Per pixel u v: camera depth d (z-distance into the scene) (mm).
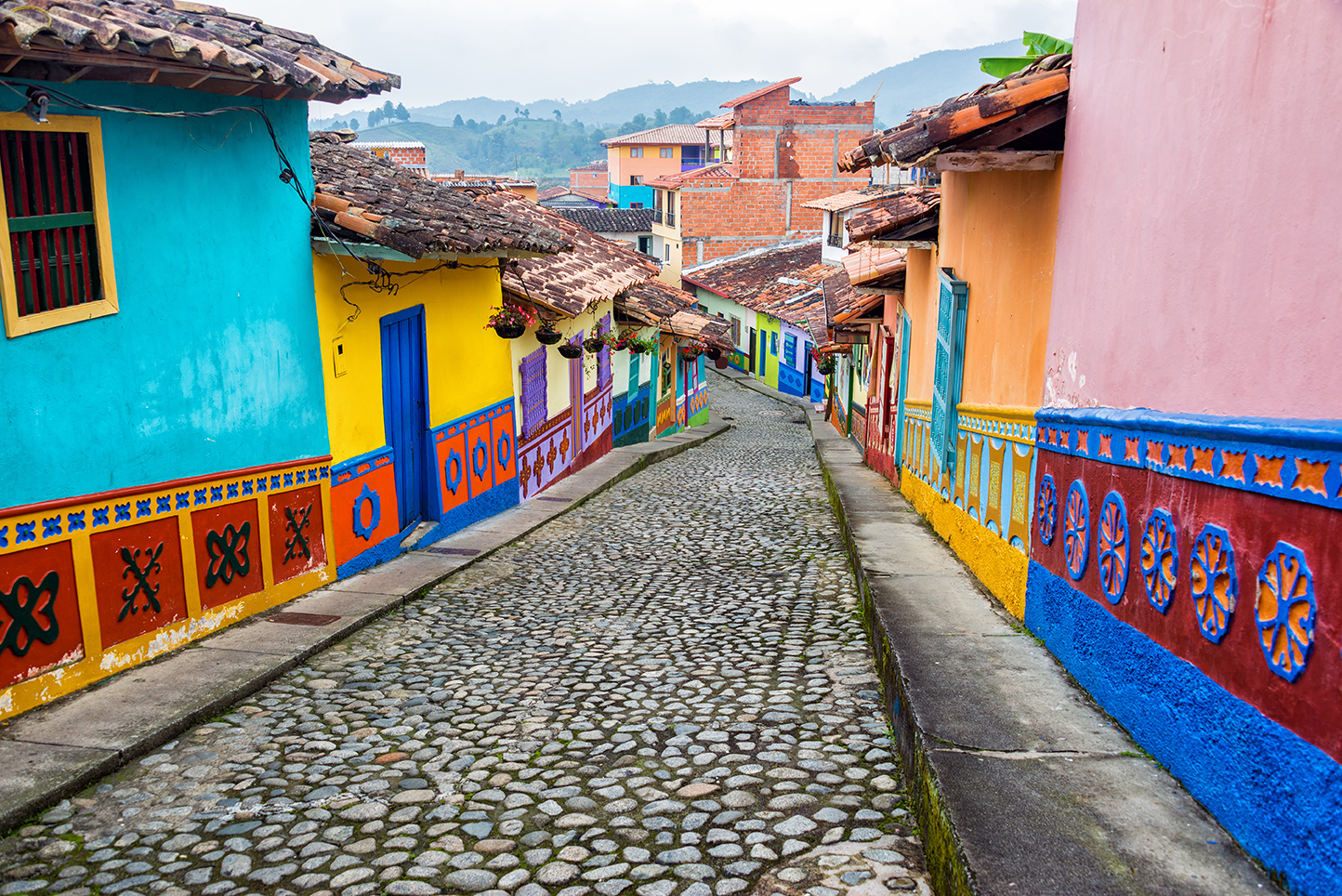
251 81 5996
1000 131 5691
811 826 4062
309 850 3947
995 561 6715
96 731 4930
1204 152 3605
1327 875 2637
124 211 5691
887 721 5273
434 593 8414
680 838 4004
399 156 30625
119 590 5773
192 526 6414
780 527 11562
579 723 5379
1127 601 4184
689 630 7273
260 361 7113
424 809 4328
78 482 5410
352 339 8469
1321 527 2695
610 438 18625
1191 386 3686
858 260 14453
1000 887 2963
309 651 6484
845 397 23359
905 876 3623
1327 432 2604
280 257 7301
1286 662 2877
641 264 21281
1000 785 3633
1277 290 3041
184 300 6238
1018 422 6297
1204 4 3615
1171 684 3713
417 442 10062
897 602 6492
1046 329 5871
